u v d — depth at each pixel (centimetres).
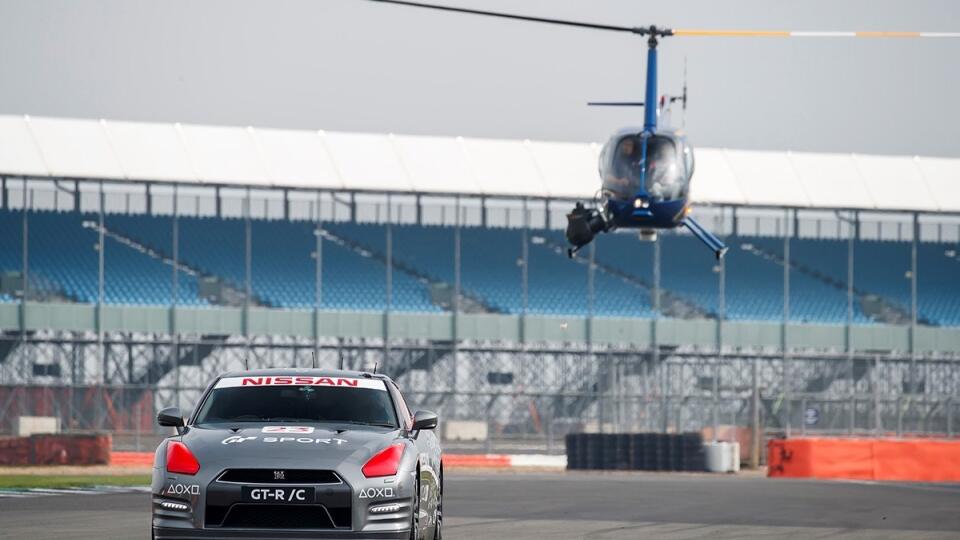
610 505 9175
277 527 4453
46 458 17925
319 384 5062
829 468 17275
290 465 4466
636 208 9838
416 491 4703
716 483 13588
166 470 4516
